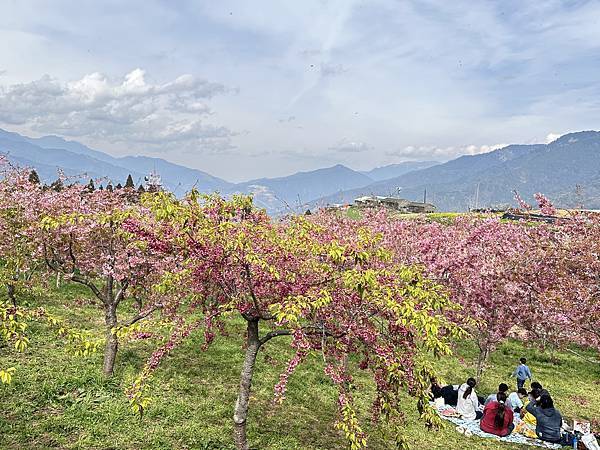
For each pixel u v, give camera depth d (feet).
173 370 42.78
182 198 28.94
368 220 86.38
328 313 25.29
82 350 25.23
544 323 44.75
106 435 28.94
